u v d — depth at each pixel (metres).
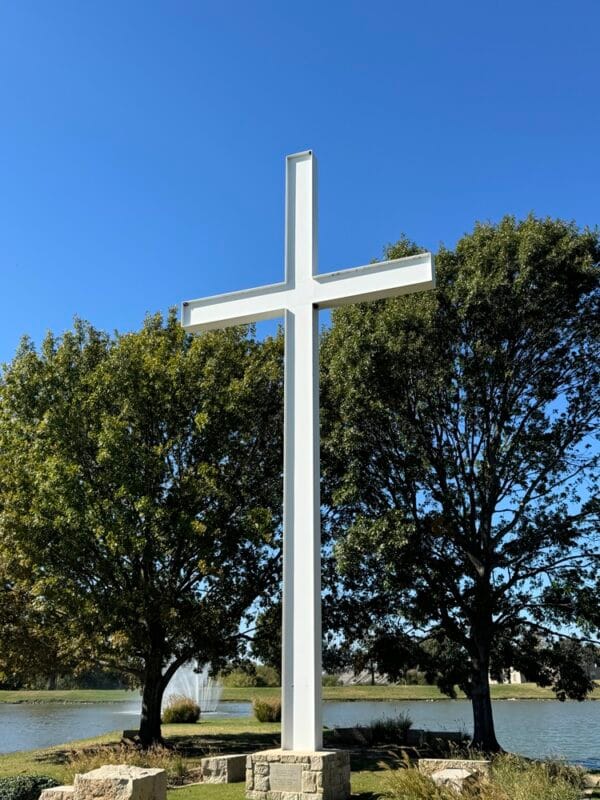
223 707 41.00
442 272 20.81
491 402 20.31
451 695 21.53
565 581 18.98
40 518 17.88
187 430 20.86
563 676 20.69
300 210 13.95
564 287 19.19
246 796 11.25
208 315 14.03
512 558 19.80
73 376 20.94
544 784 10.34
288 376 13.01
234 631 21.52
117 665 21.03
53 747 20.14
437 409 20.75
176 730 24.86
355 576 20.86
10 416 20.53
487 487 20.36
